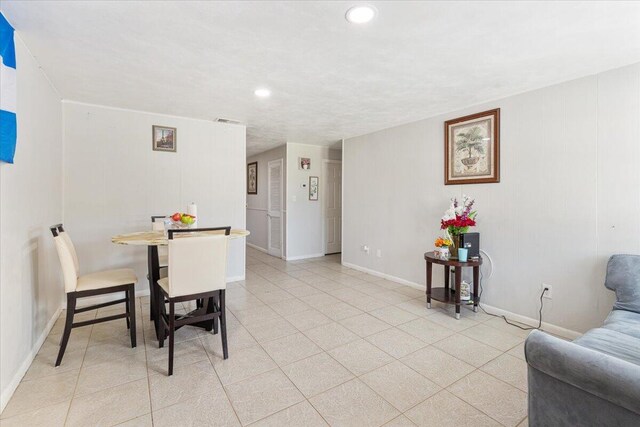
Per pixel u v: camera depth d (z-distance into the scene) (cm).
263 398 179
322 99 314
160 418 162
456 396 183
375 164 462
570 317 261
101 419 161
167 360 221
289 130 460
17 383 187
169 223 268
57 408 169
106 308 325
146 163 362
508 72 247
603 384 103
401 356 228
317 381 197
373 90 289
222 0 157
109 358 222
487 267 320
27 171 213
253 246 730
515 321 295
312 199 611
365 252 486
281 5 161
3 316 173
